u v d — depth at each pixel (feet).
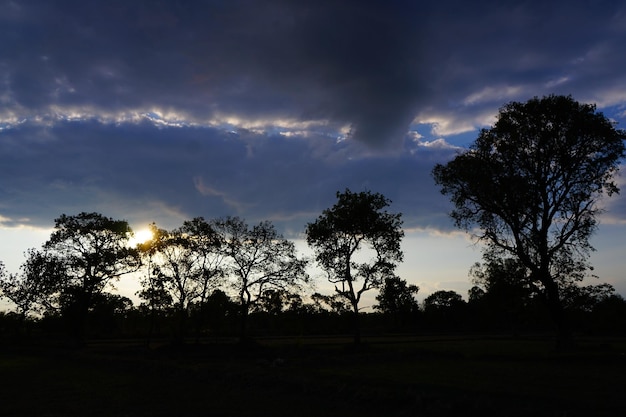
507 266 151.94
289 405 67.00
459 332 372.99
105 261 237.86
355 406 65.92
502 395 68.39
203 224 202.08
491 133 158.71
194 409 64.39
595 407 59.88
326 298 206.49
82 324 234.79
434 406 62.13
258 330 327.47
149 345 201.26
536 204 146.92
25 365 127.75
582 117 144.36
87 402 70.03
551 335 322.55
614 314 278.67
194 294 197.67
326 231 209.56
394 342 238.89
